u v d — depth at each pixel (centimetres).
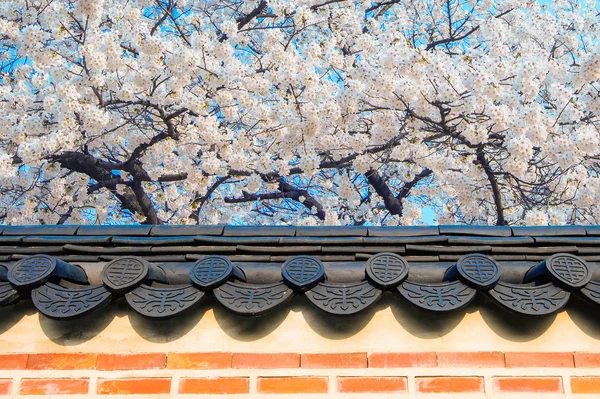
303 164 591
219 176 781
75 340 194
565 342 188
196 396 186
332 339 190
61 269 193
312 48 631
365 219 841
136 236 221
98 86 618
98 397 188
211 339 192
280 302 183
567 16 762
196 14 809
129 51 757
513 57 674
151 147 725
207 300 193
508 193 726
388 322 191
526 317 181
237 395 186
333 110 581
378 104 632
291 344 190
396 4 880
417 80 563
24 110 643
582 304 189
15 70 742
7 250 214
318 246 210
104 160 779
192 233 220
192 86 704
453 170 686
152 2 778
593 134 561
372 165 661
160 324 193
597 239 207
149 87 648
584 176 630
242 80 629
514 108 558
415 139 622
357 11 866
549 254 204
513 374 185
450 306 180
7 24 653
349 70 589
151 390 188
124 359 192
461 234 214
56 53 622
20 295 192
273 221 872
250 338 191
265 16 845
